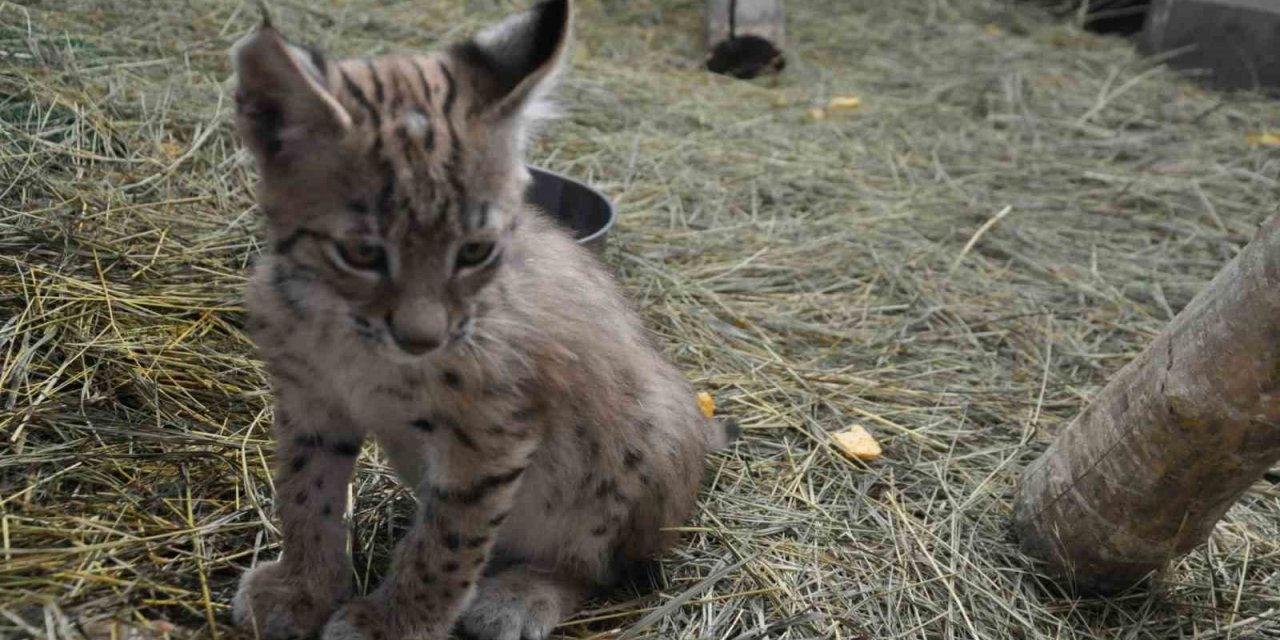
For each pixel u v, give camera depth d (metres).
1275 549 1.13
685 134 1.74
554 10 0.89
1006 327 1.38
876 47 2.23
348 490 1.02
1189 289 1.47
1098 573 1.08
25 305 1.11
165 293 1.16
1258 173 1.77
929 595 1.06
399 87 0.85
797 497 1.13
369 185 0.84
